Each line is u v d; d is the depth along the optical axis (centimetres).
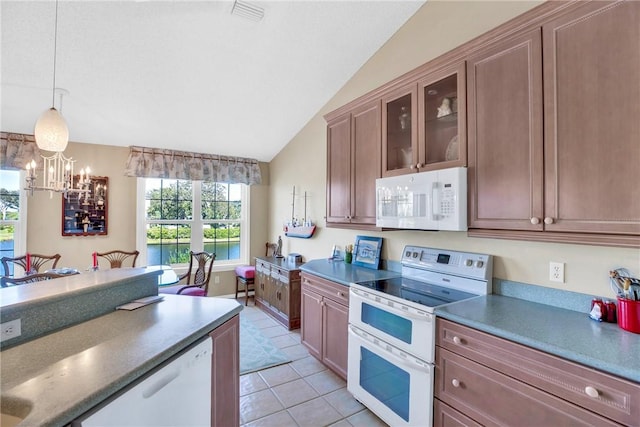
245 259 502
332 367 253
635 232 118
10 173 358
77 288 143
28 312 123
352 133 270
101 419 86
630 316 130
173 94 318
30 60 252
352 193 269
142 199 425
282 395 232
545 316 152
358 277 249
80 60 259
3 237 355
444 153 199
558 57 141
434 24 241
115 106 327
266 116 381
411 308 175
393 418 187
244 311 429
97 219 395
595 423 108
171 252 449
